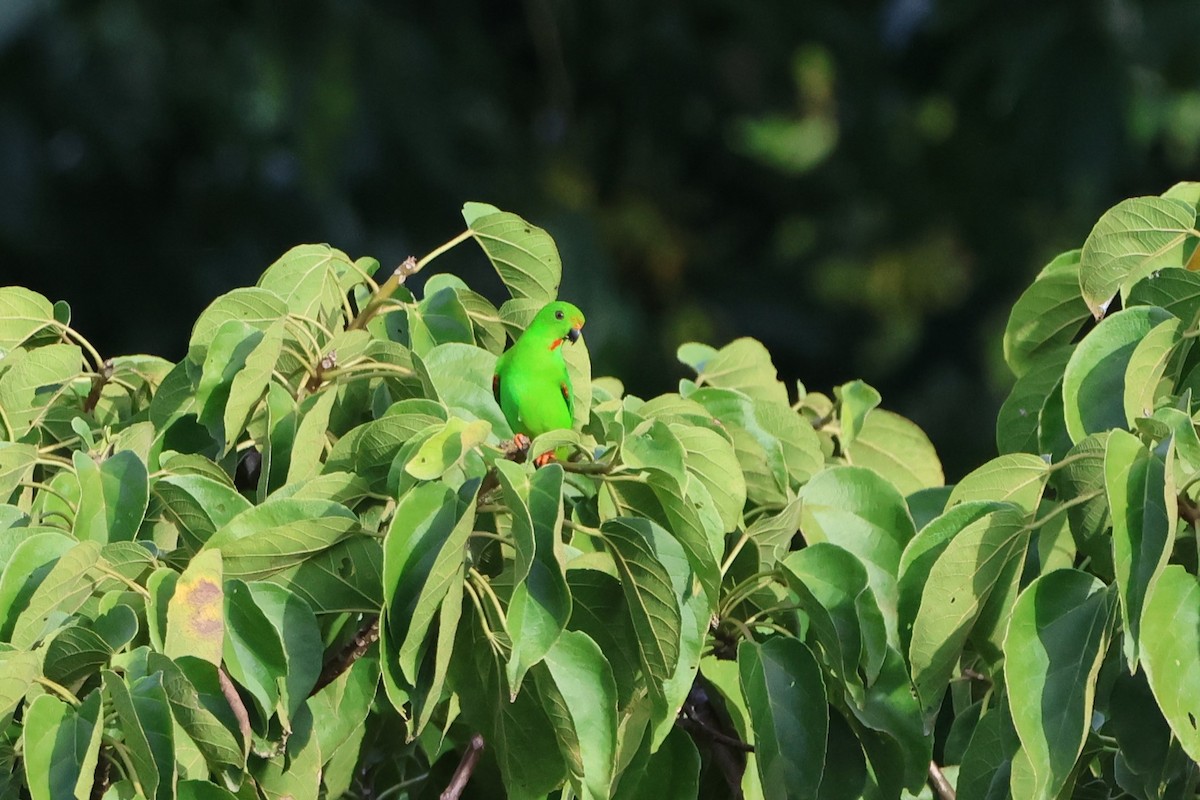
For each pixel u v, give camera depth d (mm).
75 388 6816
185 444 6293
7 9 19531
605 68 25609
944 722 6957
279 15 20828
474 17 25219
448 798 5949
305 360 6086
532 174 23719
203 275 22359
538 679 5152
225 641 5086
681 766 5730
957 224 24938
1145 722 5617
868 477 5961
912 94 25781
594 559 5727
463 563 4945
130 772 4930
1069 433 5488
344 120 20562
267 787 5484
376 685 5742
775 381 7387
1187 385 5895
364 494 5465
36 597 4836
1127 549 4809
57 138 21531
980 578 5332
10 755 5133
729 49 26078
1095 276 5992
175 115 21719
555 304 6992
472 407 6043
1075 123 21719
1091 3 21859
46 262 21906
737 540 6125
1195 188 6625
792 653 5430
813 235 26469
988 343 24062
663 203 26312
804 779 5301
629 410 6254
